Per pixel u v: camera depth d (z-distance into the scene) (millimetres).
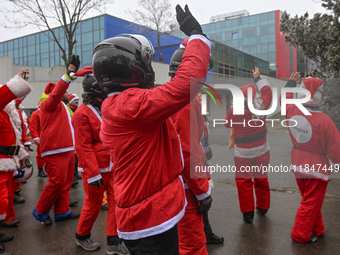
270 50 47906
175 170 1503
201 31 1436
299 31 8711
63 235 3375
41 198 3588
